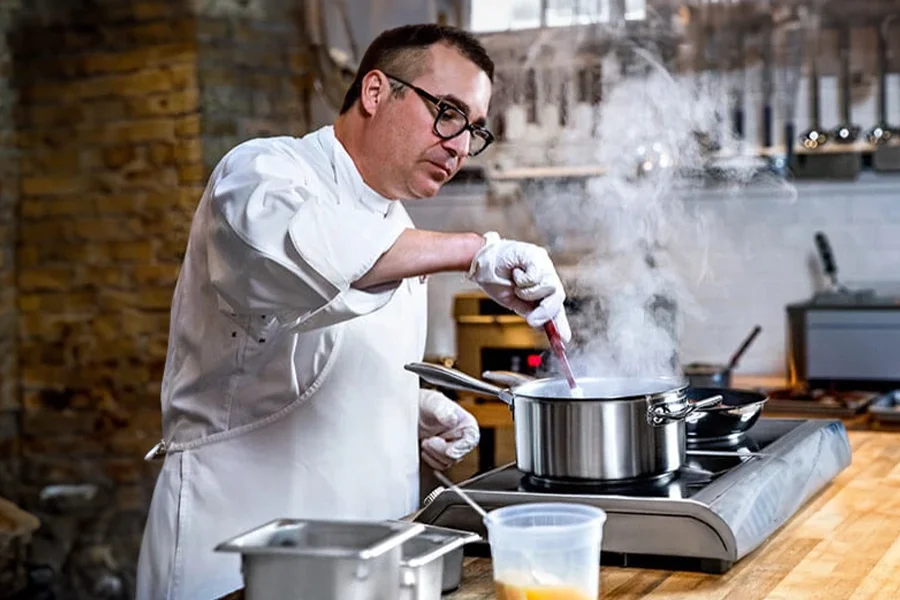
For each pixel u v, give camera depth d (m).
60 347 4.78
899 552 1.73
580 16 4.86
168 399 2.26
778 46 4.92
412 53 2.12
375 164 2.17
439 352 5.23
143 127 4.62
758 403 2.10
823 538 1.82
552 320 1.77
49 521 4.68
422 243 1.74
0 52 4.72
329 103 4.74
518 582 1.33
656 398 1.76
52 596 4.57
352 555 1.23
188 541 2.21
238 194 1.73
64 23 4.69
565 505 1.41
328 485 2.21
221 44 4.59
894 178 5.02
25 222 4.80
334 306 1.71
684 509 1.62
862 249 5.08
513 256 1.71
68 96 4.70
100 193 4.70
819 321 4.71
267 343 2.14
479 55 2.15
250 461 2.20
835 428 2.28
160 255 4.63
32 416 4.82
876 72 4.93
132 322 4.69
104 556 4.62
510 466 2.00
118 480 4.73
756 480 1.80
